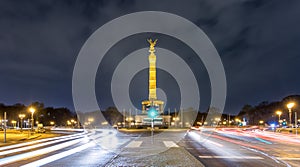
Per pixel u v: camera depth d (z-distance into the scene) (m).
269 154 22.89
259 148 28.22
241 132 69.75
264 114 141.12
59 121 156.12
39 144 32.91
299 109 115.06
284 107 119.25
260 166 16.88
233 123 159.12
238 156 21.53
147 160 19.39
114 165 17.31
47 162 18.66
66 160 19.58
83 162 18.62
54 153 23.88
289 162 18.42
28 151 25.31
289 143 35.09
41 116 137.75
